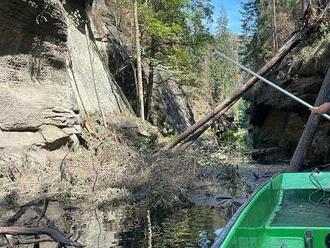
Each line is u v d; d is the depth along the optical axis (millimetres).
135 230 7645
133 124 20453
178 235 7223
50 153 14016
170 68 27344
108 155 13625
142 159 12289
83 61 20781
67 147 14836
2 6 12695
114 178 11234
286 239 4375
